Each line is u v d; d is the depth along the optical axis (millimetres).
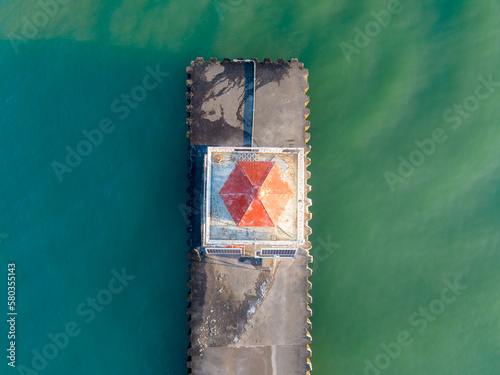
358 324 24172
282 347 21422
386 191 25062
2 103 25406
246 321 21453
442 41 25719
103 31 25719
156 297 24484
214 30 25734
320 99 25422
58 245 24734
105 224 24922
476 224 24859
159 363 24031
